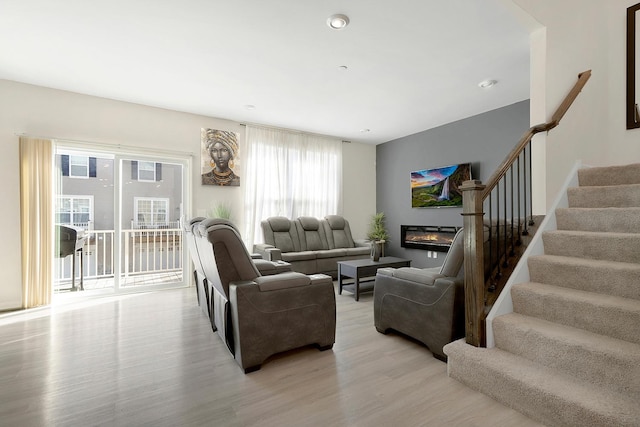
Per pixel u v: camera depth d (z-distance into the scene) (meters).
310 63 3.19
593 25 2.91
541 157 2.54
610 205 2.38
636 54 2.88
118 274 4.24
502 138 4.49
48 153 3.70
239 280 2.22
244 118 5.01
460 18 2.46
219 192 4.99
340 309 3.55
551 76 2.54
